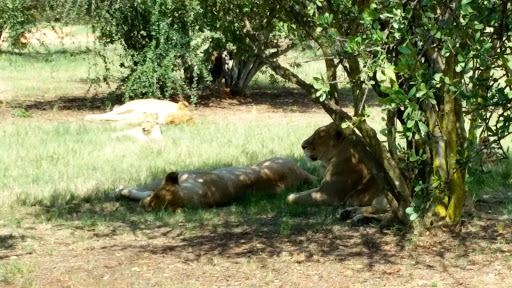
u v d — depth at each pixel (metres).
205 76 21.59
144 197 10.93
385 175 9.07
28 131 17.47
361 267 7.88
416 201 8.17
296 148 15.02
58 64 33.84
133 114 19.20
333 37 7.56
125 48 21.89
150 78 21.17
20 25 22.09
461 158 8.36
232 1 9.43
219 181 10.91
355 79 7.95
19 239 9.06
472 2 6.82
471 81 7.20
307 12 8.27
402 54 7.95
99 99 23.84
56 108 21.66
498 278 7.51
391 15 6.89
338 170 10.67
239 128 17.98
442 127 8.63
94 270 7.86
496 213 9.97
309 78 28.05
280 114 21.39
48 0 21.64
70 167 13.49
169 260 8.18
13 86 26.80
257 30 9.48
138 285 7.40
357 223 9.55
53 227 9.66
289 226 9.36
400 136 7.35
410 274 7.64
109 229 9.55
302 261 8.09
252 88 27.11
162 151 14.90
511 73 7.40
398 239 8.80
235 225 9.70
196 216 10.08
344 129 8.94
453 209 8.90
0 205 10.80
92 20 21.62
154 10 20.81
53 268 7.93
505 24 7.49
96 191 11.60
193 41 21.03
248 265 7.94
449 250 8.39
